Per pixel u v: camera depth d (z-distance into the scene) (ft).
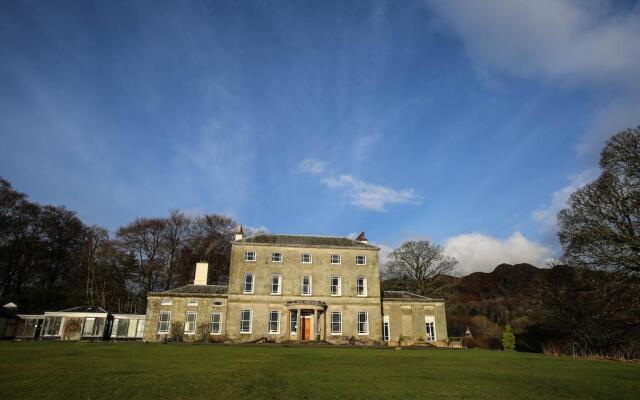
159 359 73.92
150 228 243.60
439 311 175.63
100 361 68.54
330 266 170.50
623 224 118.62
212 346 122.01
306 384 48.11
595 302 124.57
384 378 54.65
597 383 53.98
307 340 155.84
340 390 44.65
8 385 43.73
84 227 244.22
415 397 41.65
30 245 214.28
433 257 231.91
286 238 178.19
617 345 116.98
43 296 208.74
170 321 156.76
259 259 166.61
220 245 254.06
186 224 254.68
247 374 55.26
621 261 114.32
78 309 171.12
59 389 41.86
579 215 127.54
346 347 131.44
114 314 176.86
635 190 115.96
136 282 241.55
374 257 175.22
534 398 43.01
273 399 39.14
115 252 232.53
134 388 43.11
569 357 104.94
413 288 235.20
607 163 125.59
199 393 41.27
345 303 167.12
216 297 161.68
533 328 148.46
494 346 163.63
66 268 236.43
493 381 54.24
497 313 276.62
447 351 124.16
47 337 164.45
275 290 164.66
